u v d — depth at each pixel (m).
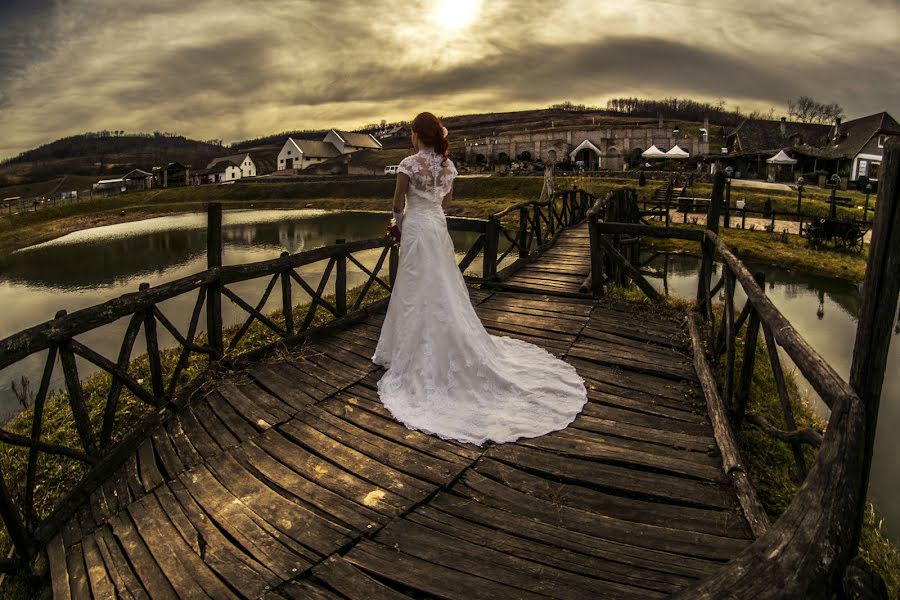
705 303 6.16
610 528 2.76
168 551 2.76
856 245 17.62
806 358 2.40
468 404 4.02
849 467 1.55
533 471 3.29
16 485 3.77
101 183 75.19
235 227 31.14
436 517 2.89
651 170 48.09
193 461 3.55
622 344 5.38
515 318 6.26
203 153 154.62
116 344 9.18
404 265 4.35
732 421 4.00
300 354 5.20
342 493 3.12
